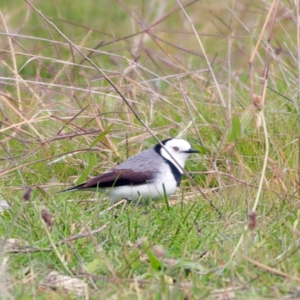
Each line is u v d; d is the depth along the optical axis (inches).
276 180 425.7
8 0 821.2
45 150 476.7
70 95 536.4
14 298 283.9
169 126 498.6
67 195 419.8
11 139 504.4
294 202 398.0
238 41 711.7
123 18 800.3
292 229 335.0
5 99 480.7
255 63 663.1
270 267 311.6
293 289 294.4
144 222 377.1
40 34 743.7
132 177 418.9
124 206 415.5
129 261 322.3
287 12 557.9
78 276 313.0
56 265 323.3
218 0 777.6
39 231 355.9
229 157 465.1
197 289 295.0
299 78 475.2
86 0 856.9
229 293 294.4
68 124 487.2
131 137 498.9
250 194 414.0
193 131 492.4
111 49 707.4
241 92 577.0
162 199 427.8
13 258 326.3
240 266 315.9
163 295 283.1
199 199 420.8
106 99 550.6
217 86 493.4
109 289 295.9
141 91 544.4
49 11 814.5
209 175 451.5
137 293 287.0
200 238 353.7
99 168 470.0
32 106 522.3
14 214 374.3
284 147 469.7
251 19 717.9
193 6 796.0
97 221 372.8
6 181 454.6
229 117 485.7
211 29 756.0
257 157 458.9
